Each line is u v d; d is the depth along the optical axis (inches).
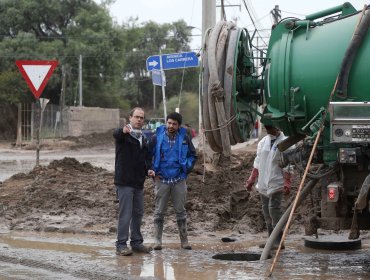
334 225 292.7
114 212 461.4
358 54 284.5
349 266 310.0
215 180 498.0
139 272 295.0
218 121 321.4
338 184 286.4
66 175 566.9
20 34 2167.8
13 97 2036.2
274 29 318.3
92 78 2361.0
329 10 313.1
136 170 343.6
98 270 298.7
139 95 3129.9
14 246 365.1
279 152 332.8
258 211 433.4
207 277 284.0
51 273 300.8
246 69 343.3
